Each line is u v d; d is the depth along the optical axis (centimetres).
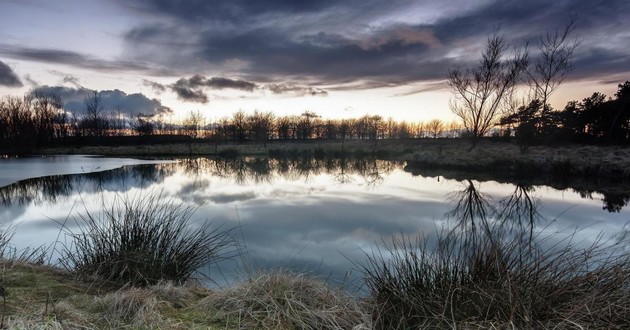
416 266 328
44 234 752
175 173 2495
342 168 2902
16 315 241
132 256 391
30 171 2422
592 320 246
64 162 3312
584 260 298
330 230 852
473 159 2495
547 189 1546
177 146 5856
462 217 999
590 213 1057
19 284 314
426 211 1109
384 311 296
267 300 306
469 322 255
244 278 370
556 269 293
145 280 374
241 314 292
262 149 5209
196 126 6388
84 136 6288
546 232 783
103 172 2488
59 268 398
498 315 257
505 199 1323
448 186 1709
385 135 7506
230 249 675
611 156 2075
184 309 302
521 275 293
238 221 945
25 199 1273
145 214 461
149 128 6444
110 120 7081
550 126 2992
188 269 427
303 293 322
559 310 259
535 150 2594
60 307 261
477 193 1473
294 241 751
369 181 1955
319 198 1371
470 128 3056
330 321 278
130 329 251
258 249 688
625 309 252
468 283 305
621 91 3303
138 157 4416
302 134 7725
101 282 362
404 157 3622
